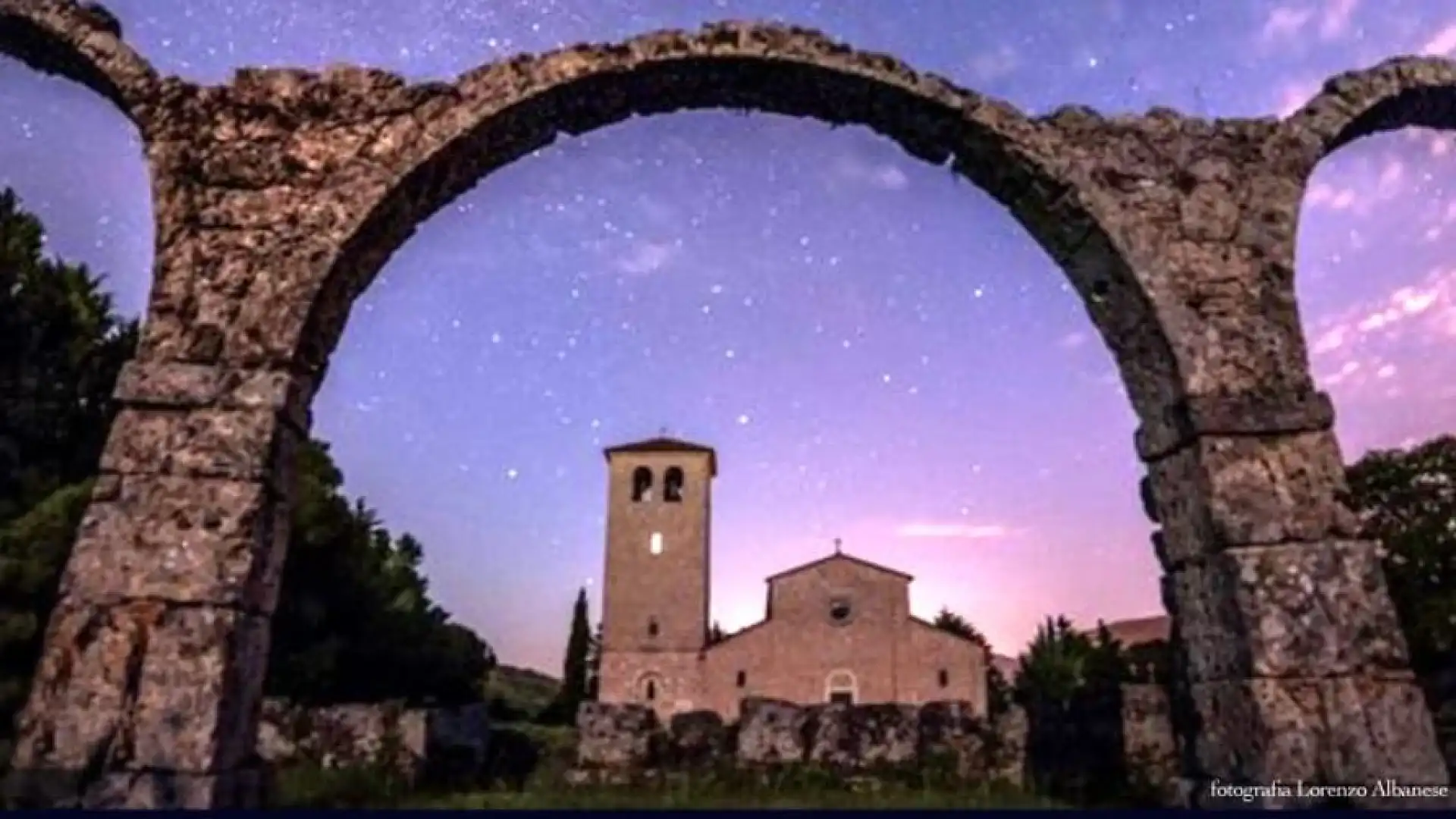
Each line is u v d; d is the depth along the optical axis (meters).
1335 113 9.55
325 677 20.23
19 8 8.48
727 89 9.42
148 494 7.50
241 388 7.82
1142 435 9.24
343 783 12.57
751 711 14.97
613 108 9.43
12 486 16.72
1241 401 8.48
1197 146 9.36
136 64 8.62
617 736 14.77
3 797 6.67
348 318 8.88
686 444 57.97
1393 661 7.83
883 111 9.47
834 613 53.44
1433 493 25.70
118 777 6.75
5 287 17.62
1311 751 7.52
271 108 8.70
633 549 55.09
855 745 14.45
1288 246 9.12
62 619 7.14
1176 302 8.78
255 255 8.26
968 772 13.93
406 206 8.81
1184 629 8.72
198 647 7.09
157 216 8.30
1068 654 37.88
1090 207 8.98
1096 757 12.20
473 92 8.83
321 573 20.88
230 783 7.07
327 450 22.67
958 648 52.53
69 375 18.27
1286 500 8.22
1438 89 9.73
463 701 26.56
